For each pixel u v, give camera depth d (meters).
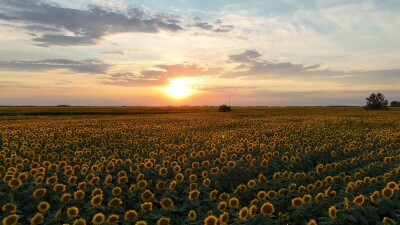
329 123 38.34
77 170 12.73
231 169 12.95
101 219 7.65
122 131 28.17
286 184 11.67
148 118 56.66
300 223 8.69
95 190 9.55
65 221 8.19
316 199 9.20
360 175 12.69
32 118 56.97
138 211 9.46
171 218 8.78
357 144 20.09
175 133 28.25
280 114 70.88
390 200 8.91
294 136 22.66
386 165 13.97
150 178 12.55
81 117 61.34
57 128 30.44
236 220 7.98
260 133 27.56
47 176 12.05
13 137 21.94
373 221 8.59
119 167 13.49
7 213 8.27
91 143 21.70
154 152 16.42
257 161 14.80
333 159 17.66
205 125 38.66
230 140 22.66
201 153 15.32
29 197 9.53
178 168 12.44
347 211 8.38
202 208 9.44
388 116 56.03
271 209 8.11
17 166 11.84
